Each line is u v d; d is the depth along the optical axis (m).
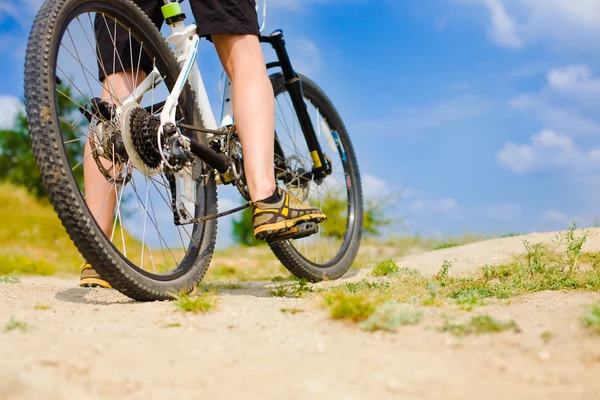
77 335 1.64
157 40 2.56
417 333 1.61
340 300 1.82
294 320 1.84
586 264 3.37
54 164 2.03
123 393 1.22
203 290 2.69
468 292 2.33
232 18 2.40
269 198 2.43
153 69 2.65
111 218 2.59
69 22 2.22
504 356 1.40
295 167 3.26
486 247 4.29
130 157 2.28
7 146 15.58
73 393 1.19
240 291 3.14
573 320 1.67
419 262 4.05
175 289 2.44
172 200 2.52
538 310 1.88
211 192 2.75
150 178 2.43
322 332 1.68
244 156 2.46
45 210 14.19
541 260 3.46
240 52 2.46
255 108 2.44
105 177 2.44
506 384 1.24
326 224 3.71
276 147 3.12
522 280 2.77
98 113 2.30
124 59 2.62
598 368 1.30
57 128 2.07
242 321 1.85
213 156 2.56
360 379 1.29
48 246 10.95
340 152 3.79
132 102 2.35
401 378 1.28
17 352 1.43
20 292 2.57
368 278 3.55
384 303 1.83
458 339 1.54
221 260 7.43
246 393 1.22
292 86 3.27
